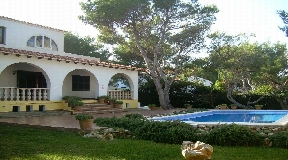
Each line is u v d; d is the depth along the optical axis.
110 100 21.34
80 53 33.75
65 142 8.25
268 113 19.92
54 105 18.27
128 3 21.09
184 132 8.53
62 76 18.83
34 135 9.45
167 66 26.58
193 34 23.23
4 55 15.44
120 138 9.34
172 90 27.33
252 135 8.16
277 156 6.78
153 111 21.31
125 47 26.77
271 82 22.80
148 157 6.58
